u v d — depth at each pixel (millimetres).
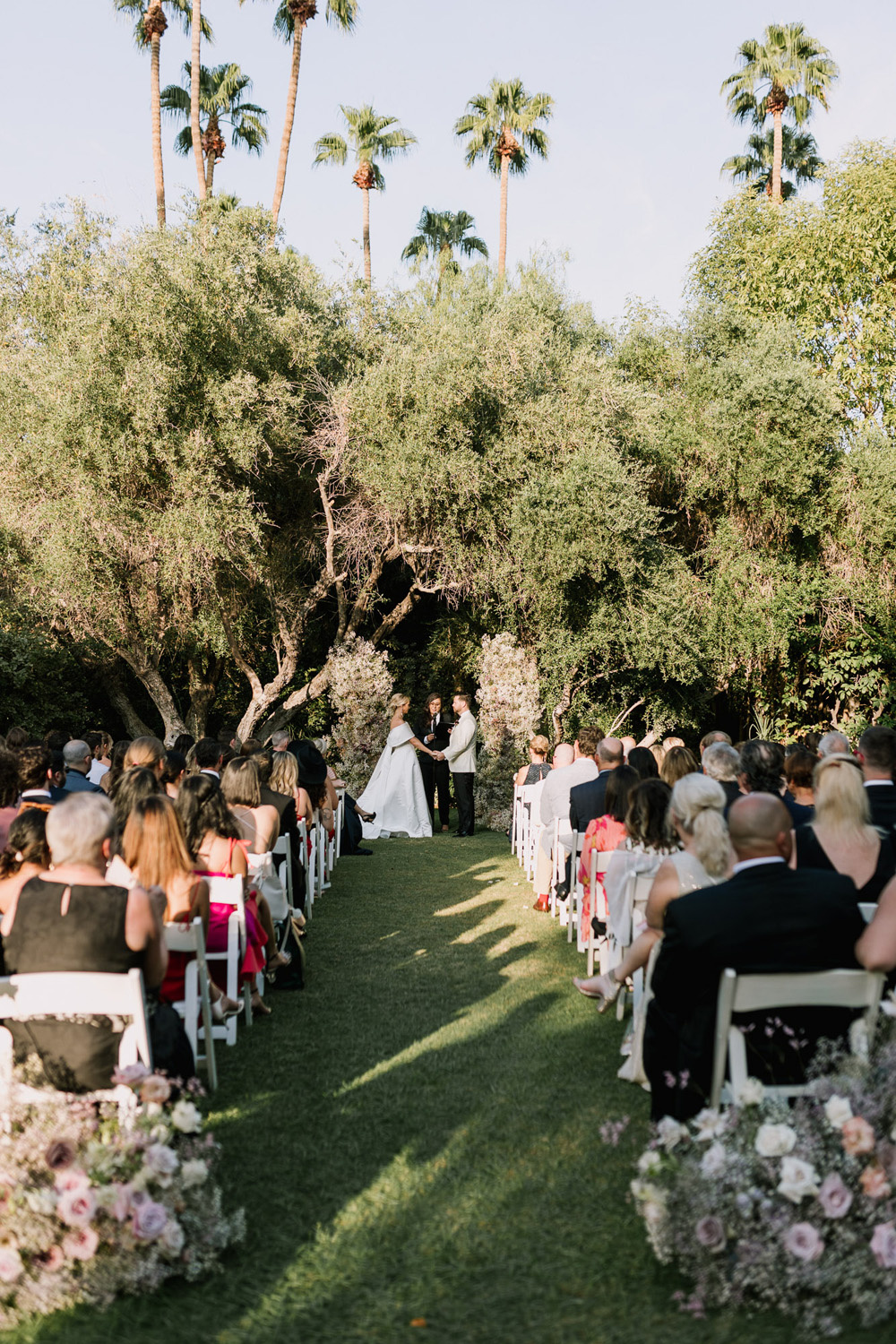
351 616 17766
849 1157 2660
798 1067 3105
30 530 14570
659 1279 2861
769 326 18062
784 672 17922
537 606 15586
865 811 4051
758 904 3113
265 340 15297
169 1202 2857
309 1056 4867
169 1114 3061
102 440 13734
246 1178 3541
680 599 15812
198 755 6840
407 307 17844
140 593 15281
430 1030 5301
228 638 16422
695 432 17062
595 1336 2586
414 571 16891
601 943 6266
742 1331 2578
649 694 16422
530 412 15531
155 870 4328
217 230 15641
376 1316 2703
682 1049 3254
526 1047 5000
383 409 15438
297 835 7527
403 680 19469
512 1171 3584
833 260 19469
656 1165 2840
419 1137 3898
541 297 17859
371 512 16203
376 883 10086
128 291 13859
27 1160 2811
